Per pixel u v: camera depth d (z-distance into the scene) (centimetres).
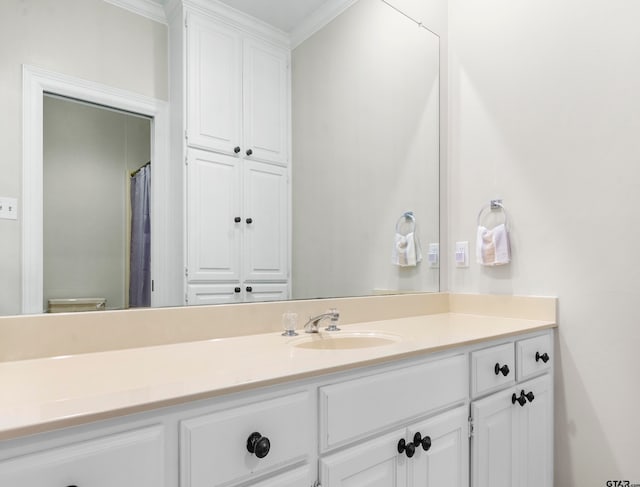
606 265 150
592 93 154
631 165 145
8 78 101
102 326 109
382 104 186
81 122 112
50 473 60
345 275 170
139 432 68
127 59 119
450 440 120
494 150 185
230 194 139
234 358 101
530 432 149
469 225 195
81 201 111
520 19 177
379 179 184
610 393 149
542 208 168
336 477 92
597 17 154
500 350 138
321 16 166
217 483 75
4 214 100
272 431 83
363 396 98
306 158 161
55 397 71
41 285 105
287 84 156
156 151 124
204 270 132
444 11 204
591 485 152
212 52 136
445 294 200
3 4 101
